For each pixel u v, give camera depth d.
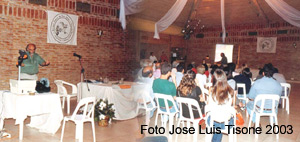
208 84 6.06
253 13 12.84
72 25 7.50
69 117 4.02
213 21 14.52
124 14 9.04
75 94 6.05
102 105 4.93
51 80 7.12
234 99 4.28
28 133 4.43
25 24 6.50
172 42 15.20
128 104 5.46
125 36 9.34
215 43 15.71
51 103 4.38
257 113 4.46
